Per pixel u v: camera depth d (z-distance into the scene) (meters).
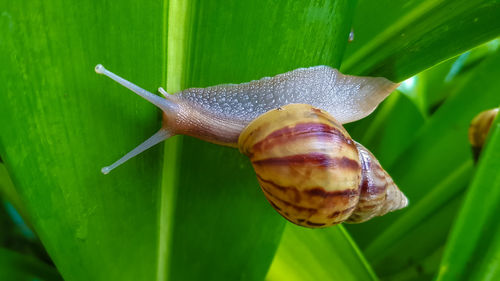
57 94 0.13
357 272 0.18
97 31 0.14
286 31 0.15
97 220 0.15
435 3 0.15
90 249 0.14
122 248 0.15
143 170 0.15
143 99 0.15
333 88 0.17
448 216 0.20
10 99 0.13
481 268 0.14
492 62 0.20
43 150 0.14
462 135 0.20
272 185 0.16
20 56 0.13
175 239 0.16
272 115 0.16
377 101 0.17
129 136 0.15
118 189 0.15
